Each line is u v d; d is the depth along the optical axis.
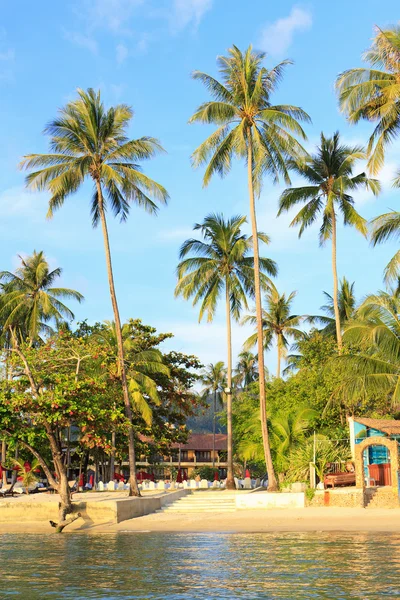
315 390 44.94
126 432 37.56
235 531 26.25
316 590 11.93
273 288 50.72
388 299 33.50
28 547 21.62
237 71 39.69
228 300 48.44
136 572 15.09
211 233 49.47
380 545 19.14
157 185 39.78
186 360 53.88
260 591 12.01
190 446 90.44
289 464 38.38
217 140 39.19
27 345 33.81
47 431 30.31
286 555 17.23
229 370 47.03
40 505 33.50
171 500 38.50
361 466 31.84
